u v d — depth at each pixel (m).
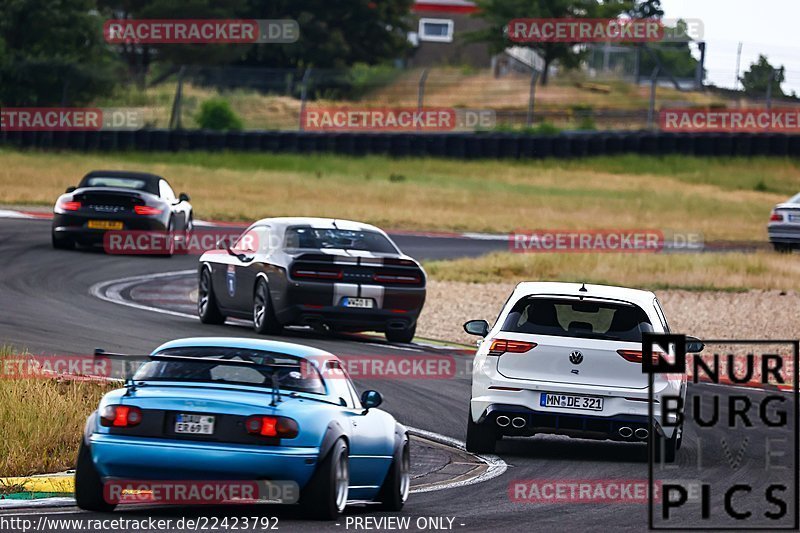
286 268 68.12
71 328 68.94
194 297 87.25
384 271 69.12
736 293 100.88
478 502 36.47
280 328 69.75
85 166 175.38
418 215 154.38
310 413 30.88
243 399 30.66
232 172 184.38
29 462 38.25
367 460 33.41
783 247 128.88
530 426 44.34
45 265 95.06
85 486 31.05
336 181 185.00
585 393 44.00
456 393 58.78
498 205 173.75
